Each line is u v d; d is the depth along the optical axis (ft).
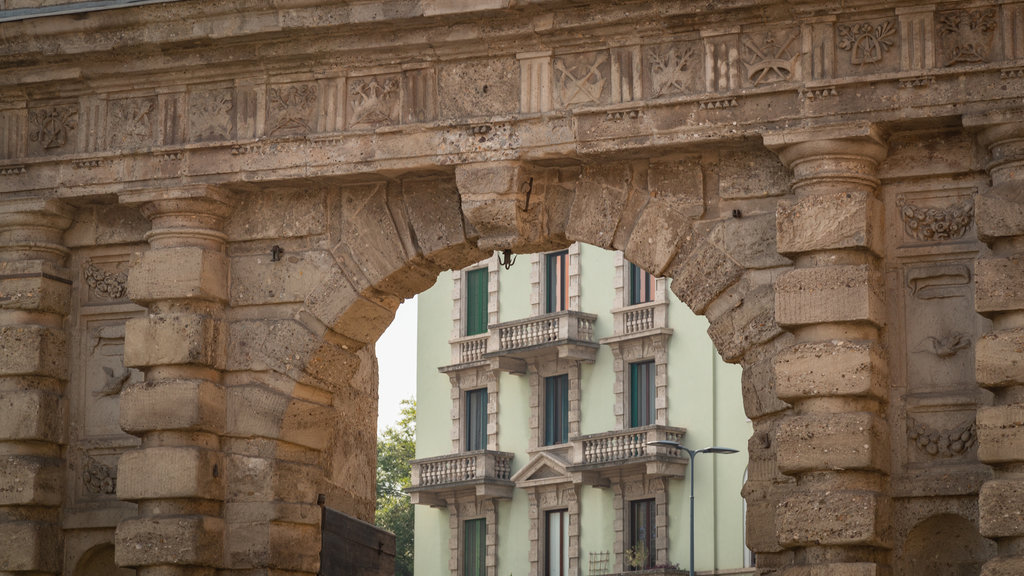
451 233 89.81
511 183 86.69
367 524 103.65
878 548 80.02
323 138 89.66
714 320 85.66
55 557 93.71
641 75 85.61
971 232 81.92
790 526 80.23
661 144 84.64
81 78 93.61
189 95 92.94
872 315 80.84
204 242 92.32
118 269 95.76
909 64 81.15
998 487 76.84
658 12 84.53
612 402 197.67
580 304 203.00
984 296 78.69
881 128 81.87
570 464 197.26
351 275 90.99
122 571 94.53
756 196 85.20
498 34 86.84
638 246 86.79
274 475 90.89
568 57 86.99
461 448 210.38
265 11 89.30
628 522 193.36
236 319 92.63
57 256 95.76
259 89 91.66
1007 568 76.23
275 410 91.09
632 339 196.13
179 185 91.71
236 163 91.09
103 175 93.25
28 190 94.53
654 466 187.93
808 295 81.41
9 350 93.86
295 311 91.71
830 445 79.87
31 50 92.99
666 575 186.39
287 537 91.35
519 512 202.69
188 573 89.10
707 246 85.66
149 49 91.86
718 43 84.58
